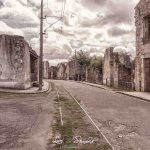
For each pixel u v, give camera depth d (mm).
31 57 33281
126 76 32312
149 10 22594
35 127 9547
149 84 24391
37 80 39031
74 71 69250
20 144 7402
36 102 17078
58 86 37062
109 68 36406
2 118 11242
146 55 23422
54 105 15695
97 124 10062
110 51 36219
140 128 9344
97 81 46094
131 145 7211
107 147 6980
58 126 9672
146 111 13195
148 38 23859
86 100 18406
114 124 10062
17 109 13914
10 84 25328
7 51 25234
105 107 14742
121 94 23391
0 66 25250
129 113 12602
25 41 26172
